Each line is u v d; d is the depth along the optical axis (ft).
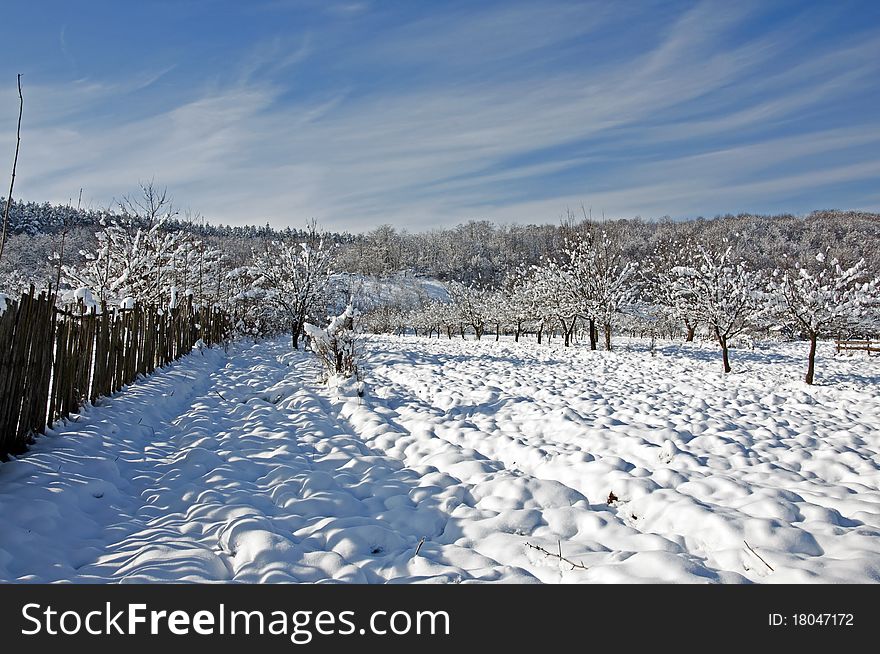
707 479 14.69
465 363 50.39
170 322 37.35
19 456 14.20
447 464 16.92
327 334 33.55
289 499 13.65
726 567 9.98
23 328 14.62
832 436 21.61
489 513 13.12
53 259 45.14
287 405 25.99
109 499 13.34
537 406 25.79
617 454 18.24
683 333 111.65
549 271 86.07
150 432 20.49
